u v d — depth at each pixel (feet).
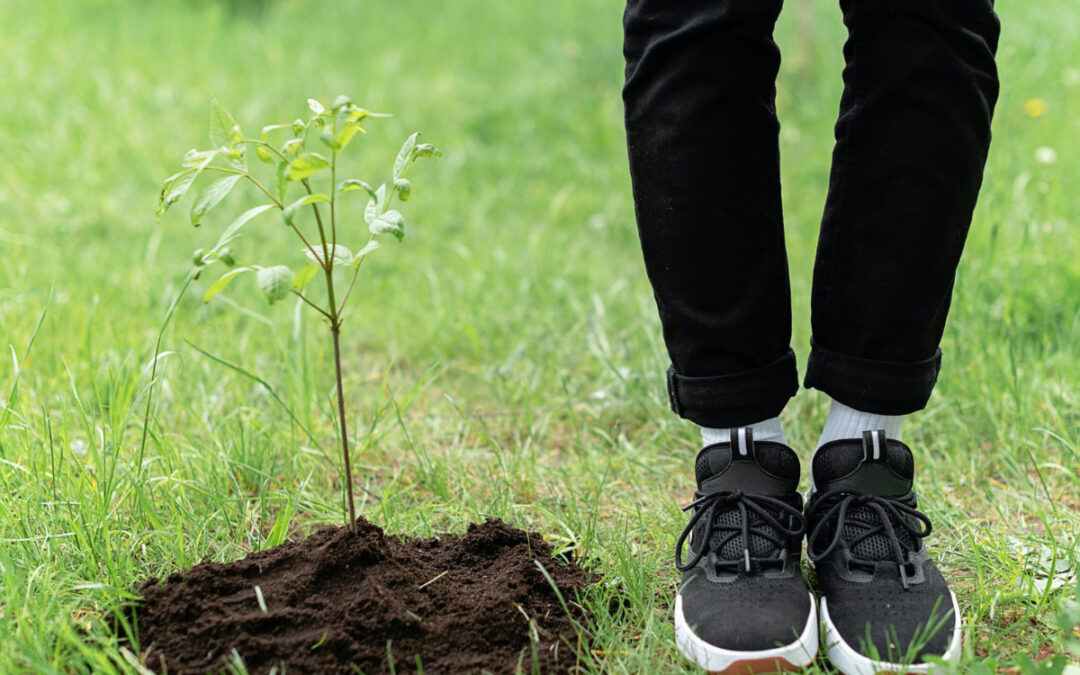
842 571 4.48
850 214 4.40
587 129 15.44
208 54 18.54
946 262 4.36
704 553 4.54
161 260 10.41
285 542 5.05
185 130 14.65
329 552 4.62
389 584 4.54
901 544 4.50
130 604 4.49
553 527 5.73
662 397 7.39
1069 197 10.83
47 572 4.58
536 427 7.36
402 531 5.60
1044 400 7.07
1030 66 15.70
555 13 22.48
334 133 3.84
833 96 16.02
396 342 8.94
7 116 14.56
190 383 7.44
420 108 16.33
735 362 4.48
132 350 7.18
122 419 5.59
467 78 18.11
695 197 4.31
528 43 20.33
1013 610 4.75
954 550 5.35
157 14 20.76
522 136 15.39
